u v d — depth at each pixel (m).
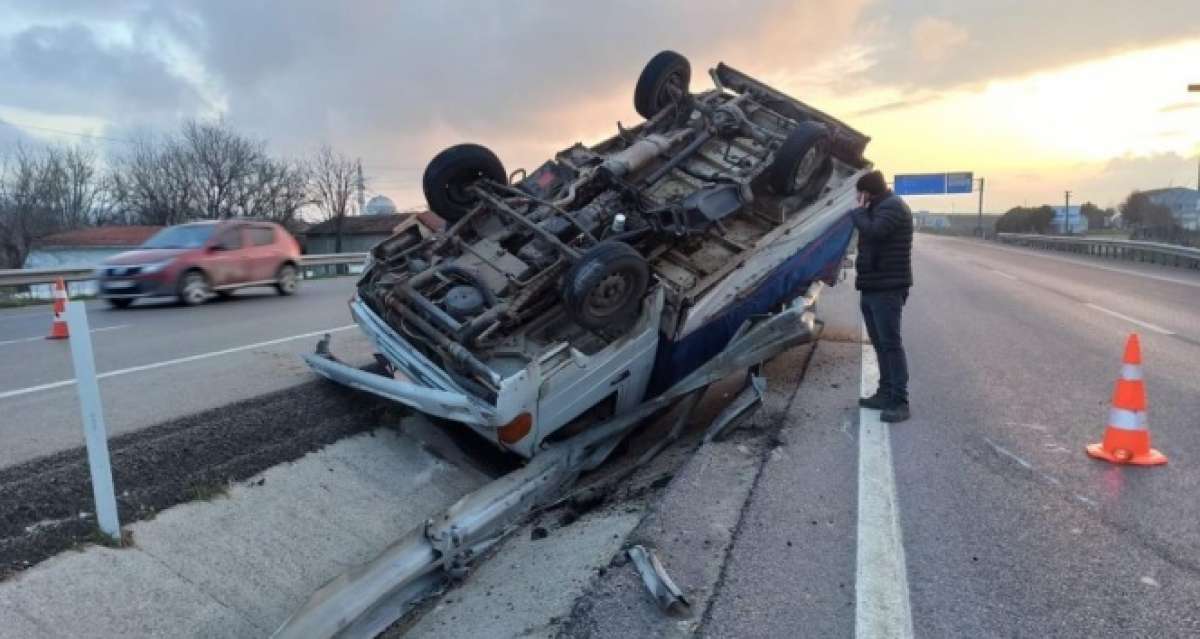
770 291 6.68
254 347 9.28
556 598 3.59
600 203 6.45
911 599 3.30
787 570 3.54
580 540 4.29
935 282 18.06
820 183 7.03
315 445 5.92
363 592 3.85
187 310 13.24
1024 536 3.88
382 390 5.82
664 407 5.96
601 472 5.78
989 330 10.31
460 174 6.86
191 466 5.24
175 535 4.59
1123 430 4.90
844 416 5.84
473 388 5.01
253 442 5.72
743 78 8.32
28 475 4.80
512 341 5.39
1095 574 3.50
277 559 4.80
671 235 6.18
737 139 7.54
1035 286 17.08
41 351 9.12
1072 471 4.76
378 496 5.74
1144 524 4.00
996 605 3.25
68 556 4.09
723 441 5.34
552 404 5.17
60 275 17.12
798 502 4.25
